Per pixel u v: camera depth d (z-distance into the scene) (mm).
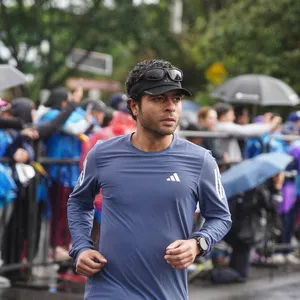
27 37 41219
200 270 16062
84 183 7688
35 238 14602
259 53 36219
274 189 17031
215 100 39406
